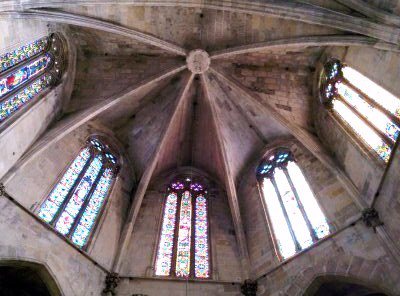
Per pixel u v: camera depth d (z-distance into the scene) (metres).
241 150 22.31
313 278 14.41
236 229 19.20
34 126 16.38
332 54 18.75
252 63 21.16
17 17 14.02
